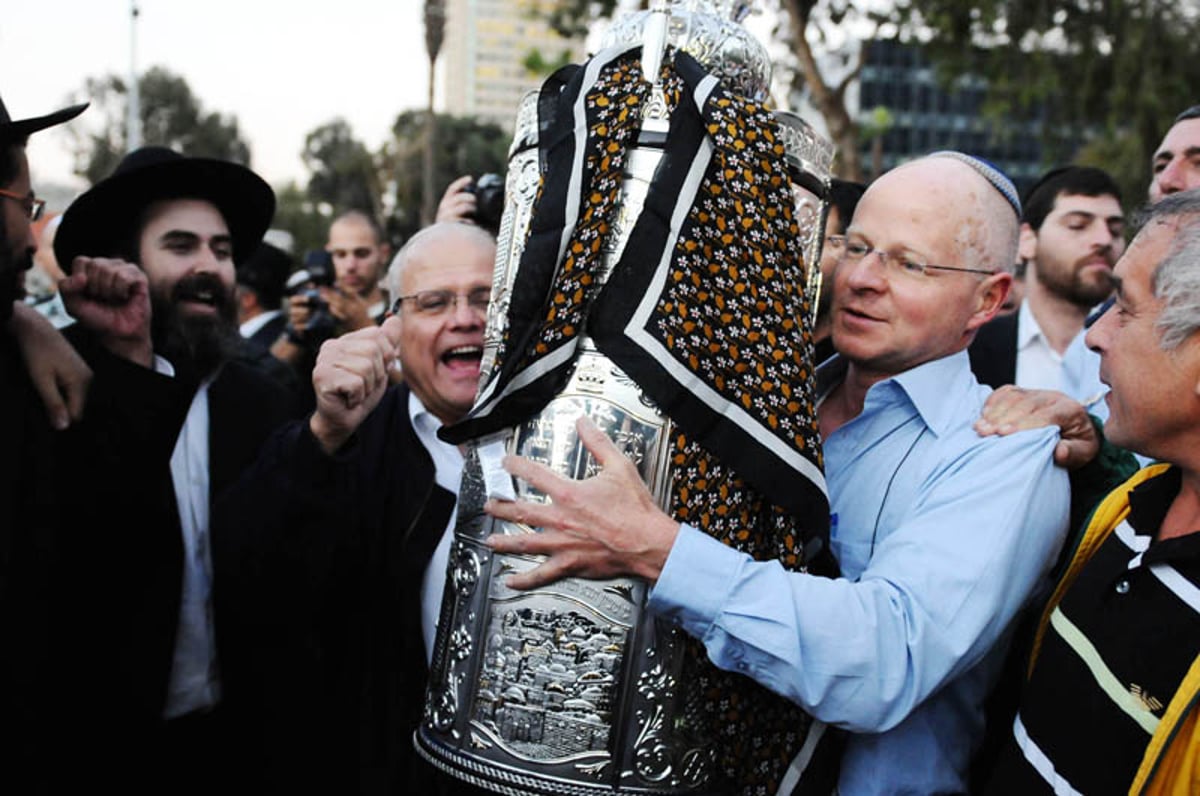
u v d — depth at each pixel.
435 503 2.04
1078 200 3.31
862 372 1.73
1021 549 1.48
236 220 2.83
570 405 1.35
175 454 2.47
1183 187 2.44
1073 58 10.72
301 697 2.13
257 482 1.96
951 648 1.42
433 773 1.64
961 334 1.67
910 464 1.63
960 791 1.61
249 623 2.08
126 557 2.16
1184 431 1.34
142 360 2.22
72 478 2.07
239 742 2.30
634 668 1.35
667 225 1.33
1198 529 1.35
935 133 40.75
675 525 1.33
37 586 1.82
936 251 1.59
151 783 2.27
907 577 1.45
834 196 2.53
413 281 2.08
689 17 1.47
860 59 9.56
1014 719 1.55
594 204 1.36
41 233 4.33
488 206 2.38
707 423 1.33
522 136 1.52
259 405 2.63
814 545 1.51
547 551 1.35
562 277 1.36
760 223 1.37
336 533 1.91
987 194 1.62
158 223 2.60
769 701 1.47
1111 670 1.36
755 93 1.53
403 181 27.33
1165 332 1.30
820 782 1.54
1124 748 1.33
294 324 3.88
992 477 1.51
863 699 1.37
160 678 2.22
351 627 2.06
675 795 1.36
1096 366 2.92
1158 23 10.50
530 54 8.84
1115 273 1.40
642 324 1.31
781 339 1.37
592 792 1.33
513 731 1.35
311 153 37.22
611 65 1.45
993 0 9.39
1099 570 1.44
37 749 1.82
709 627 1.33
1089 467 1.65
